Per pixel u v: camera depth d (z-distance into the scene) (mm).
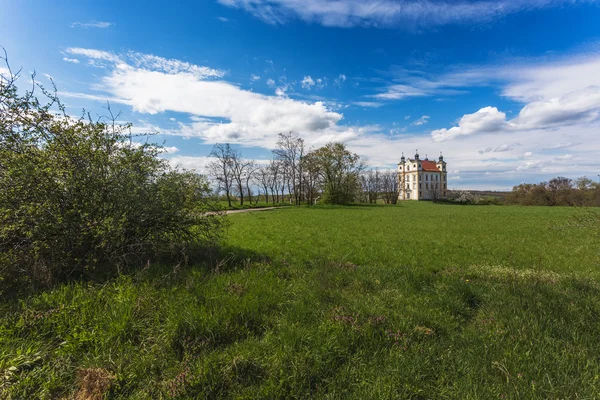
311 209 51000
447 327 4426
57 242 5559
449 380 3244
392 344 3918
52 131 5789
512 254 11906
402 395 3002
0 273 4914
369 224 24922
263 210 48031
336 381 3219
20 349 3461
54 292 4863
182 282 5586
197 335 3891
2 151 5324
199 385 3062
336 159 66000
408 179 153250
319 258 9508
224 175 62500
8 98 5496
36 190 5367
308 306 4957
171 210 6840
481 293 5895
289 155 64188
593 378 3188
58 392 3072
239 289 5398
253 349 3645
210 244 8609
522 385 3074
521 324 4340
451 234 18703
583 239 16375
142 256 6773
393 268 8727
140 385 3148
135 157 6695
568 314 4660
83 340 3719
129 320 4094
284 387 3115
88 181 5887
